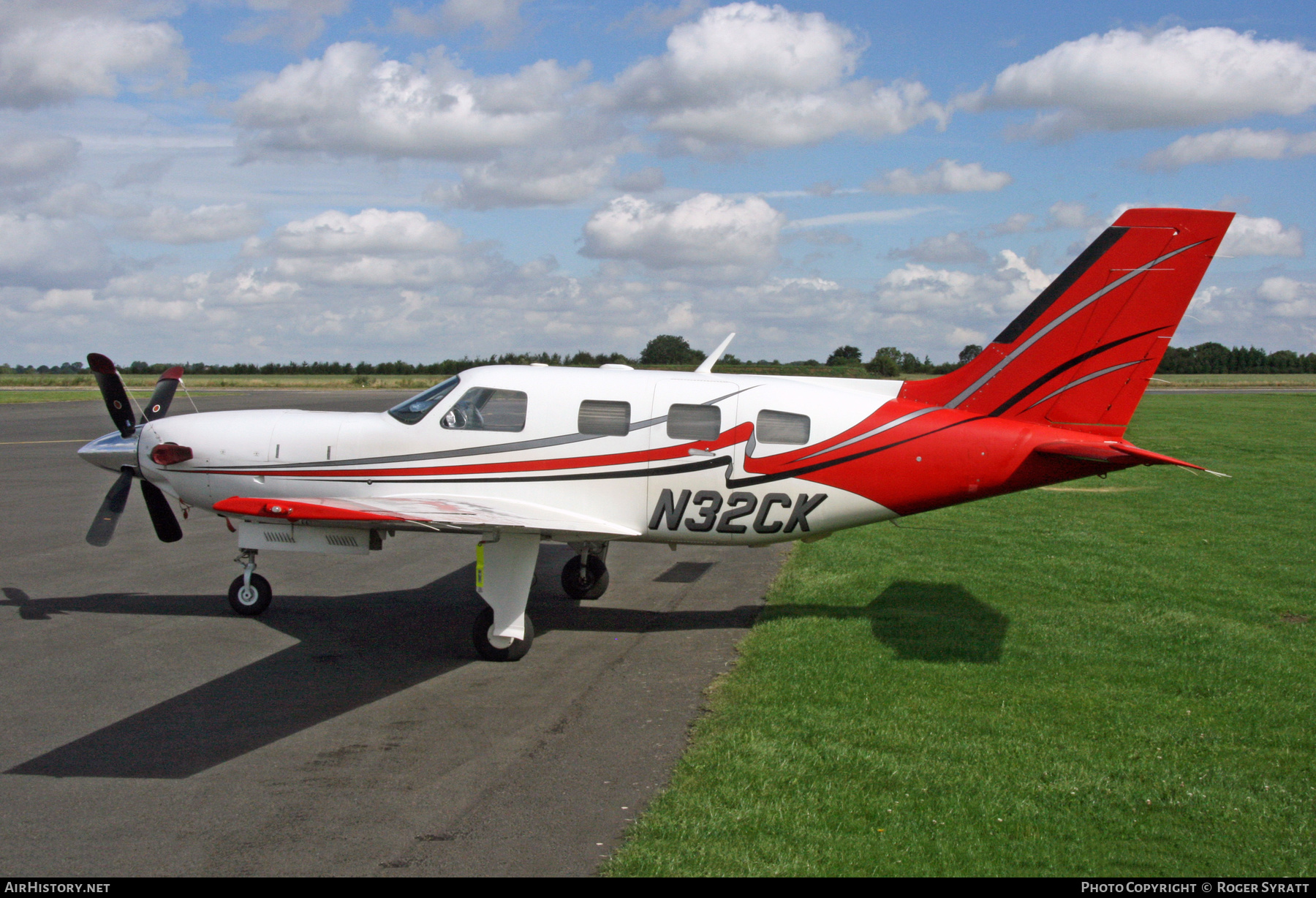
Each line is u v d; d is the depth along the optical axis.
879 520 7.43
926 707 5.53
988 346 7.23
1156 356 6.95
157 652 6.68
